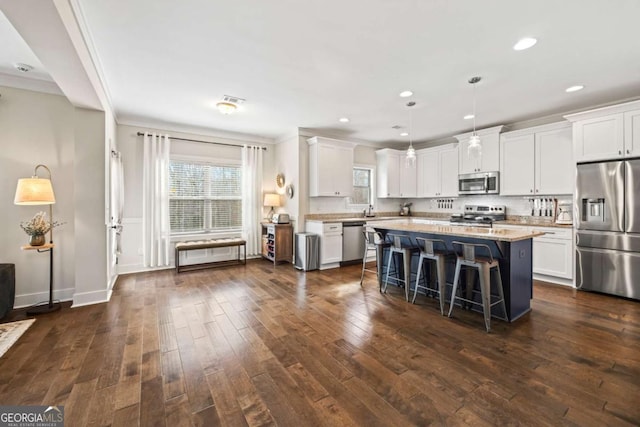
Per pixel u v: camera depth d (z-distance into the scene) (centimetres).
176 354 228
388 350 234
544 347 237
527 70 298
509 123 499
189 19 215
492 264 273
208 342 247
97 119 341
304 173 553
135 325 280
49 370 205
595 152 370
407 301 350
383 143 678
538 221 474
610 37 237
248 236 582
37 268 338
